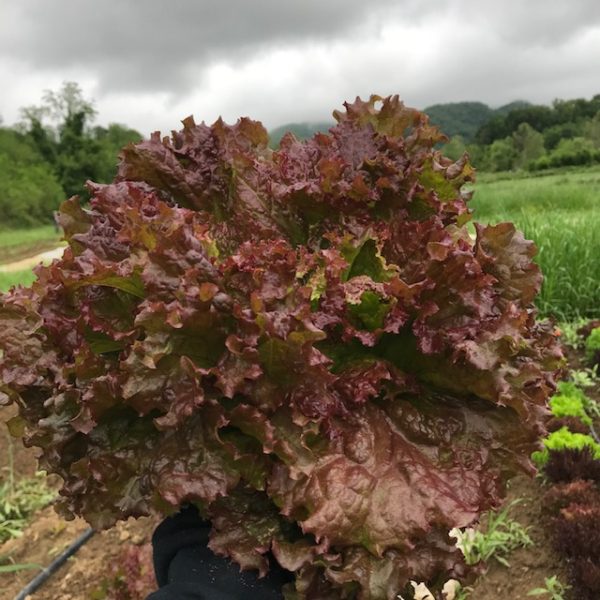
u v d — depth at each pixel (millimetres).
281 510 1289
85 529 4781
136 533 4621
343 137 1753
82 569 4367
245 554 1348
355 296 1426
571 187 20453
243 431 1339
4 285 14797
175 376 1307
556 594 3318
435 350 1436
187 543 1519
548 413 1466
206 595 1353
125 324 1435
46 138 67562
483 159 71562
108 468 1370
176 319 1265
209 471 1321
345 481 1313
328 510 1274
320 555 1297
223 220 1722
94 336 1448
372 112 1774
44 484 5422
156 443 1392
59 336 1423
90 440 1397
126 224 1395
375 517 1281
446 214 1637
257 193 1658
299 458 1294
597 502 3736
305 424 1294
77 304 1440
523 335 1544
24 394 1500
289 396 1324
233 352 1266
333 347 1500
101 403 1336
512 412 1461
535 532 3762
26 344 1478
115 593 3822
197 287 1293
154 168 1707
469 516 1282
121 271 1358
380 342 1519
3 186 55188
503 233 1567
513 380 1445
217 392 1340
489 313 1483
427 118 1763
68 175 63656
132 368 1300
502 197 19578
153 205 1550
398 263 1545
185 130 1764
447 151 71750
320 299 1438
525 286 1547
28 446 1453
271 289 1333
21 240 42188
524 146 71938
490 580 3512
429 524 1277
